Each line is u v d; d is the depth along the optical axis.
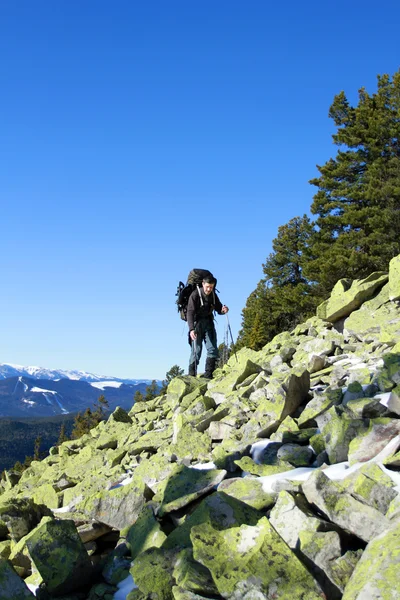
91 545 7.09
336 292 12.93
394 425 5.88
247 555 4.53
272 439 7.25
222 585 4.36
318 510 4.95
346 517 4.64
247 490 5.85
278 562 4.38
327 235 43.19
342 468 5.73
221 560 4.61
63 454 12.73
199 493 6.11
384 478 4.87
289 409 7.93
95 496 7.21
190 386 11.62
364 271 39.44
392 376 7.19
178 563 4.89
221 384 10.48
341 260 38.69
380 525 4.44
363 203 42.72
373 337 10.75
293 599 4.10
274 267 59.41
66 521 5.80
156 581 4.91
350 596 3.83
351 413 6.52
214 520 5.15
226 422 8.41
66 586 5.48
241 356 13.17
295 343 12.62
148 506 6.39
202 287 12.12
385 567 3.84
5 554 7.29
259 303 58.41
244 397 9.45
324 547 4.44
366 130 43.06
